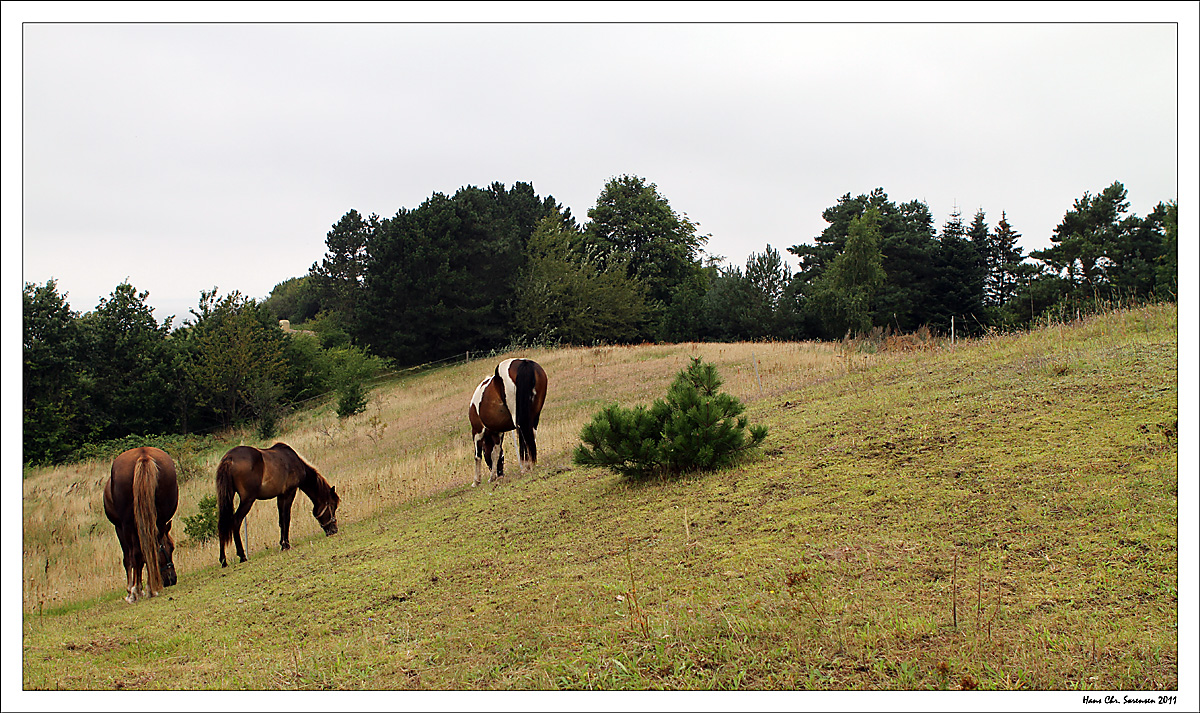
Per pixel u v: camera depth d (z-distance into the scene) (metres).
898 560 5.33
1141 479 5.61
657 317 48.97
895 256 49.31
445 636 5.56
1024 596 4.58
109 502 8.94
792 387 13.23
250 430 31.09
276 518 12.51
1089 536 5.06
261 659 5.72
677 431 8.56
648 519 7.43
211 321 36.47
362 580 7.54
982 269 49.38
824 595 5.02
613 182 55.69
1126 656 3.91
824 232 61.31
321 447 22.38
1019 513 5.59
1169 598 4.27
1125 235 39.97
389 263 42.91
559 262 45.59
